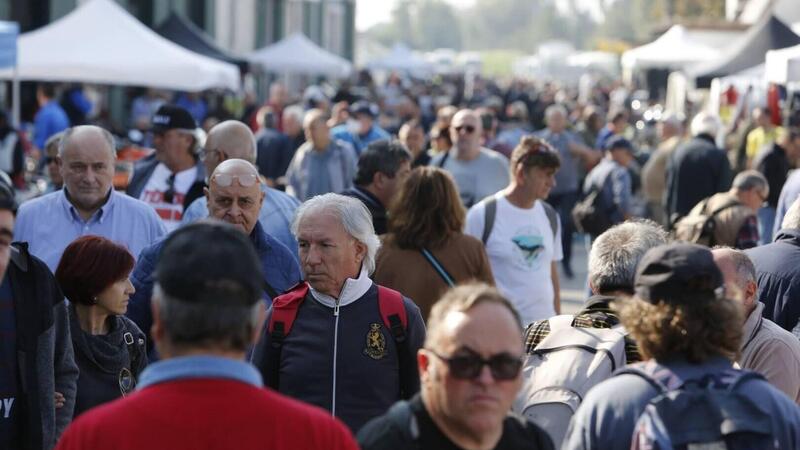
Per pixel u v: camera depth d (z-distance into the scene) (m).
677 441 7.07
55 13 49.56
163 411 6.00
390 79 102.12
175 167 16.86
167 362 6.10
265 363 10.10
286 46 62.06
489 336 6.66
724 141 42.56
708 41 51.53
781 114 38.88
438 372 6.75
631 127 58.03
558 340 9.43
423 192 12.85
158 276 6.12
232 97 52.97
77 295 10.69
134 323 11.25
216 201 12.27
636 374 7.45
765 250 12.52
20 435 9.48
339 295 10.12
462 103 89.62
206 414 6.02
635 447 7.17
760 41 35.84
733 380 7.30
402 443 6.86
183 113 16.78
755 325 10.20
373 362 9.98
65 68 29.61
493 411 6.69
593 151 32.75
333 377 9.93
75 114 40.66
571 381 9.09
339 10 124.81
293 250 14.42
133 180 17.14
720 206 16.89
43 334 9.57
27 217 13.46
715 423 7.11
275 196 14.75
